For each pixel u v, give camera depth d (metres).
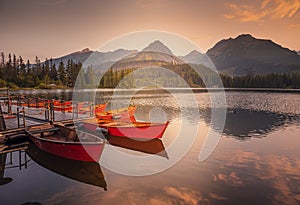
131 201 7.13
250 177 8.97
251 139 15.38
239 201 7.14
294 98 55.72
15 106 26.58
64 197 7.45
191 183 8.41
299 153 12.18
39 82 93.38
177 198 7.32
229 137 15.92
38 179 8.88
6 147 12.13
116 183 8.44
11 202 7.21
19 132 12.78
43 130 12.77
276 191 7.82
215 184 8.31
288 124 21.52
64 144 10.06
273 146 13.58
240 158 11.30
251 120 23.94
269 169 9.81
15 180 8.80
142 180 8.66
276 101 47.69
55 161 10.77
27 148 12.59
